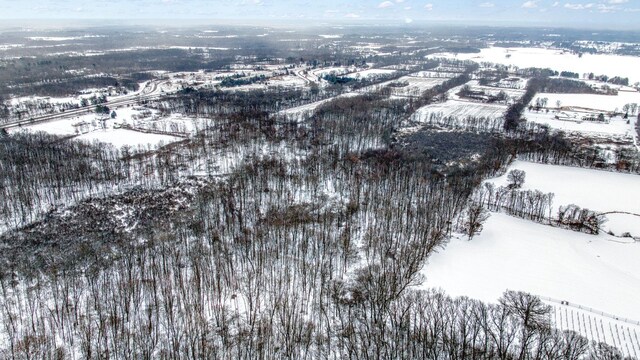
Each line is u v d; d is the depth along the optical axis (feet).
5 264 461.37
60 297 403.95
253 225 541.34
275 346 351.25
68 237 526.98
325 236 508.12
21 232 543.80
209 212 576.20
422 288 409.90
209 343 350.43
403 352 325.21
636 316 383.45
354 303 386.32
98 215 590.55
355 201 605.31
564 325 365.40
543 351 308.60
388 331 343.46
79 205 618.85
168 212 598.34
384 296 381.19
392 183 640.58
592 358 297.12
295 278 440.86
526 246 501.15
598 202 636.89
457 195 612.29
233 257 480.64
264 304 402.31
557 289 419.33
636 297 413.39
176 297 404.98
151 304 393.29
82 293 412.36
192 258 459.32
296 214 556.10
